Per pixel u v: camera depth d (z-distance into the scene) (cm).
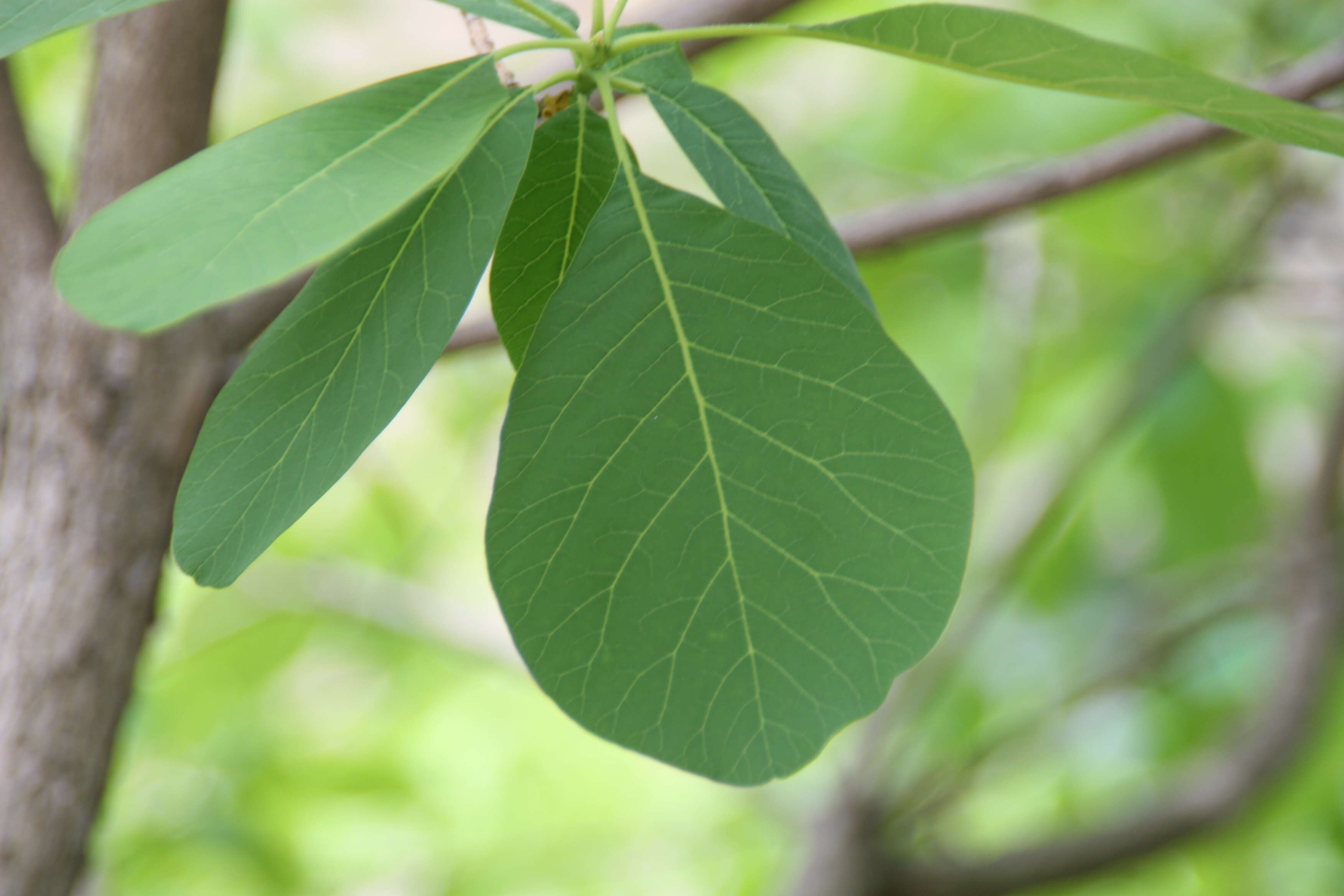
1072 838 167
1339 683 169
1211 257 180
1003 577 175
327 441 63
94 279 58
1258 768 166
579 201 66
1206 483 191
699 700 63
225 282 58
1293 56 164
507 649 193
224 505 64
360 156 61
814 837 170
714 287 64
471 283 63
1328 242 182
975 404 177
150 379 78
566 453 63
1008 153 175
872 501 63
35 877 77
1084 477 172
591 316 64
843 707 63
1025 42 62
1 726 77
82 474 77
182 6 77
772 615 63
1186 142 93
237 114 183
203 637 188
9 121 79
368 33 188
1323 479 176
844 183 186
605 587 63
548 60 84
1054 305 188
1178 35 169
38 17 63
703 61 87
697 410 64
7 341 78
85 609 77
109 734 78
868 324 64
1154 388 170
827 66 187
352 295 64
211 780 195
